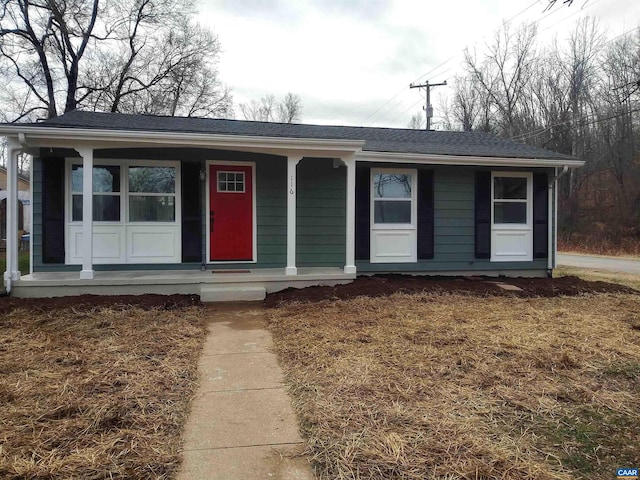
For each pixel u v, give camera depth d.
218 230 8.11
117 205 7.70
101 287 6.61
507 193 9.26
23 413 2.83
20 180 25.91
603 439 2.65
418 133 10.91
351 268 7.53
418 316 5.66
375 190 8.71
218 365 3.97
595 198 26.38
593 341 4.62
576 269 13.29
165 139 6.50
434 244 8.90
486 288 7.65
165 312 5.80
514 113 27.25
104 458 2.34
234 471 2.28
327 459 2.40
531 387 3.41
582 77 24.00
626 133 24.61
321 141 6.99
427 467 2.30
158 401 3.12
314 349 4.30
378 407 3.02
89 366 3.76
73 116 8.24
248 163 8.19
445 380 3.52
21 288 6.41
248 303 6.57
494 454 2.43
